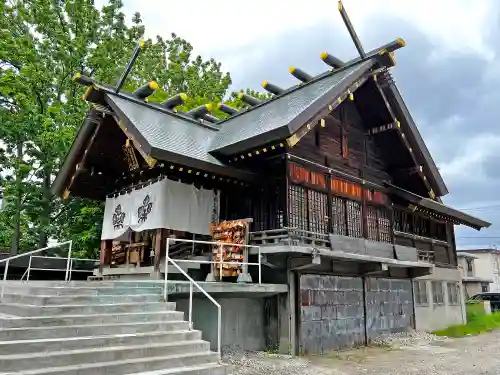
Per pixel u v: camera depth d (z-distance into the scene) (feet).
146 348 20.97
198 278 36.91
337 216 41.42
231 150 34.96
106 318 22.31
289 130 31.35
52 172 56.65
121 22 65.10
